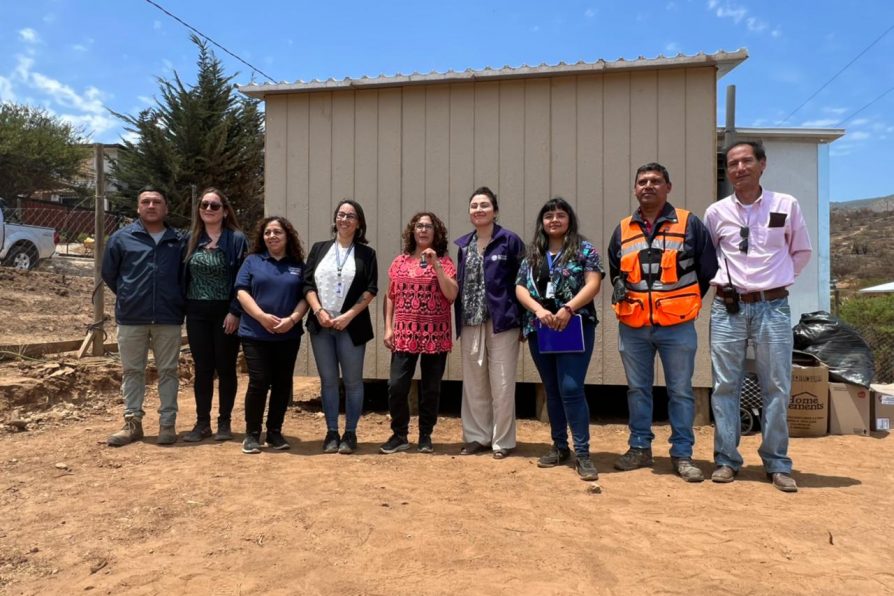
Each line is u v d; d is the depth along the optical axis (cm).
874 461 445
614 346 566
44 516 322
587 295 396
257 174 1950
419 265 454
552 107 577
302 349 623
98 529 307
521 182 584
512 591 247
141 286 463
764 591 247
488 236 451
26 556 277
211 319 476
